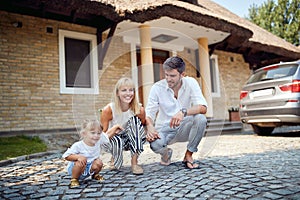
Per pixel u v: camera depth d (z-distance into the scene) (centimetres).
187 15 690
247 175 252
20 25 632
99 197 206
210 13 757
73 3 568
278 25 2055
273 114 549
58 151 461
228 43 1007
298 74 526
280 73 556
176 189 217
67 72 709
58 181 259
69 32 705
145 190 218
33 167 331
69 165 252
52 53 673
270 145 460
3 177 282
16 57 621
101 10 602
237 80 1148
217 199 189
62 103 672
